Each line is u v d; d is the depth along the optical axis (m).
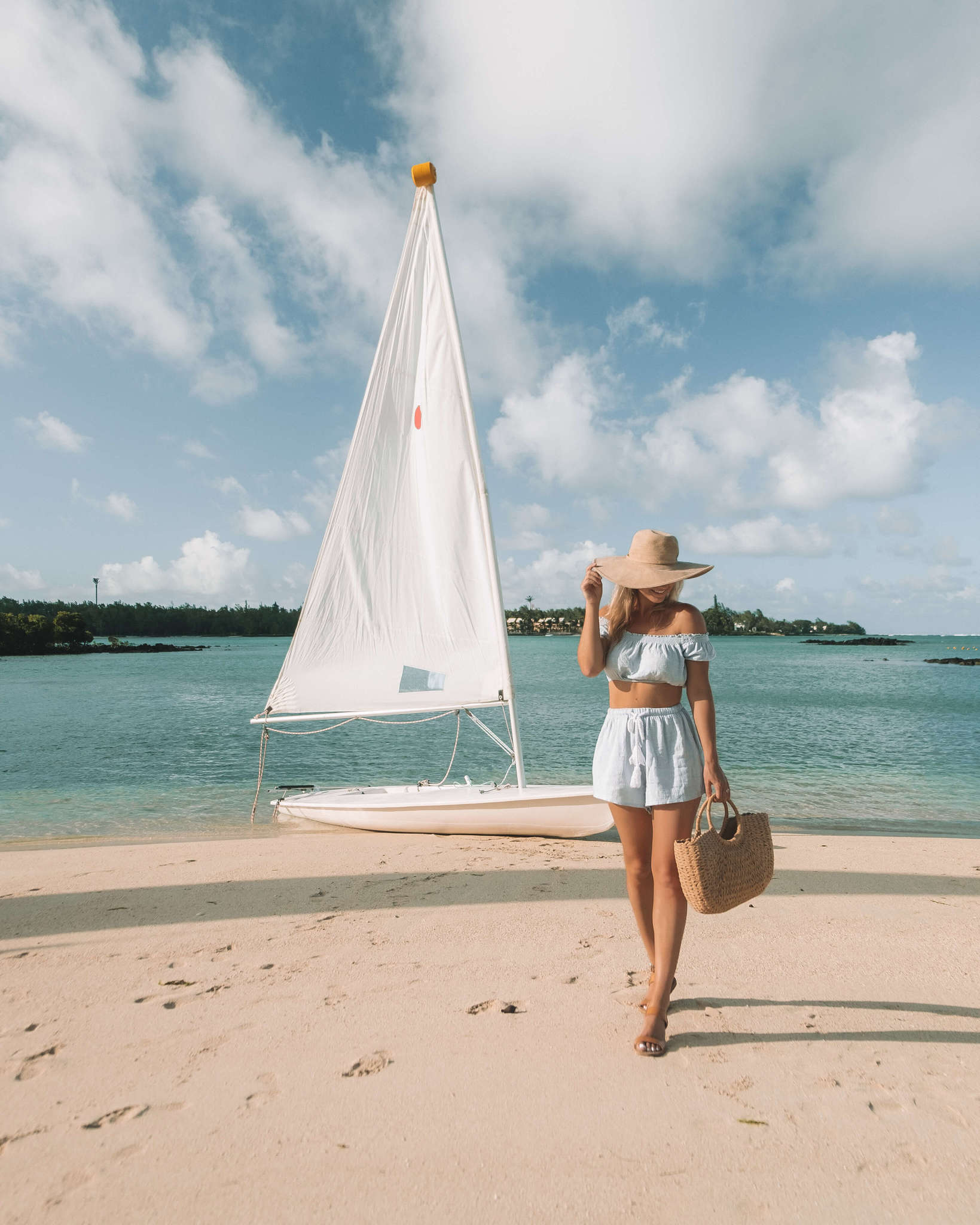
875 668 62.28
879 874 5.61
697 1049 2.78
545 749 16.17
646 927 3.04
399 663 8.12
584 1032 2.93
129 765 14.22
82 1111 2.41
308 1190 1.98
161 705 27.77
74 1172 2.07
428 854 6.47
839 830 8.75
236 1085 2.56
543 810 7.29
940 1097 2.43
